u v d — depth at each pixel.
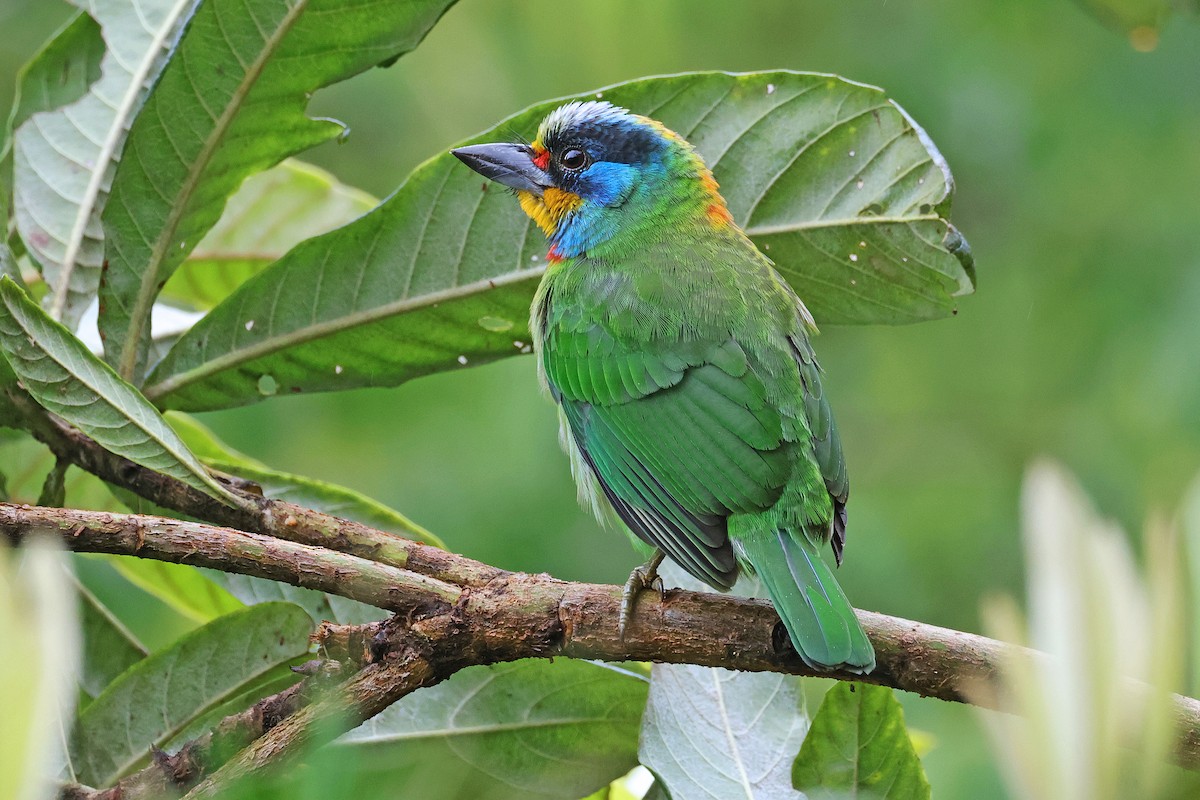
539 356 8.48
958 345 15.40
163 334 7.64
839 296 6.97
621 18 14.33
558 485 12.62
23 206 6.55
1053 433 14.85
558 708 6.05
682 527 7.20
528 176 8.77
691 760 5.90
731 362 7.59
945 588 13.96
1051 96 15.02
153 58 6.83
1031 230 15.27
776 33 14.59
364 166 14.26
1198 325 14.42
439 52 14.41
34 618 2.25
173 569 7.05
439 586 5.27
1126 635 2.44
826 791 5.38
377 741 5.89
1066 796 2.52
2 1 14.02
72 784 5.05
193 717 5.73
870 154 6.54
